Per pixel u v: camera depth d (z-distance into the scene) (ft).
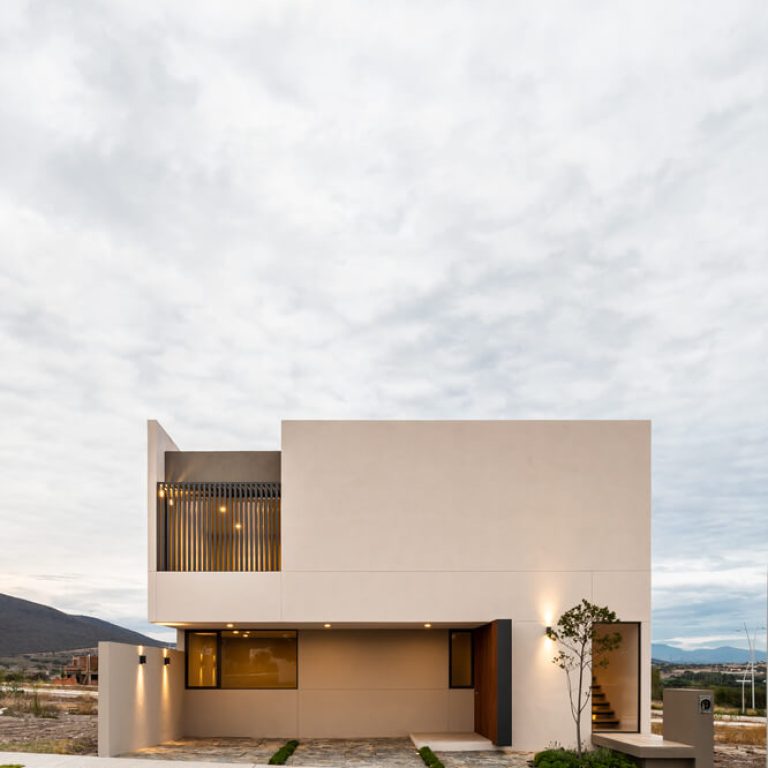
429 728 61.31
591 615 48.96
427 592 53.62
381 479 54.65
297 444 54.80
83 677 105.09
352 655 62.23
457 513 54.49
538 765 44.88
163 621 53.16
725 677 165.68
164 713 54.60
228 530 54.60
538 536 54.54
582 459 55.52
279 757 45.01
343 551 53.72
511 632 53.36
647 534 54.85
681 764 43.62
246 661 62.08
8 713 73.41
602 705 56.85
